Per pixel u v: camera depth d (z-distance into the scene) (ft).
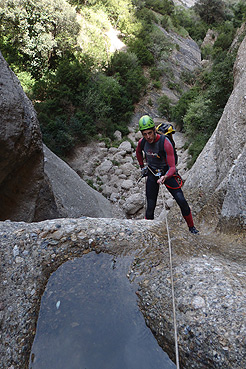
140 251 8.95
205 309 6.28
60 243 8.98
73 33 70.38
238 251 9.45
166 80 90.53
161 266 8.21
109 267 8.41
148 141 10.66
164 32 111.65
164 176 10.29
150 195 12.01
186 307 6.48
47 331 6.55
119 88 72.08
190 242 9.59
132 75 78.18
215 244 10.05
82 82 64.18
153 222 11.05
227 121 16.26
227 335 5.62
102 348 6.13
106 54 82.53
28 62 62.95
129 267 8.39
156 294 7.24
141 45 92.22
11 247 8.39
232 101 16.52
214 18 152.15
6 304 6.81
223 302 6.33
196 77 95.04
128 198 37.58
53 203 16.94
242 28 62.54
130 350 6.13
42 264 8.26
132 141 60.70
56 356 5.96
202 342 5.74
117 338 6.39
